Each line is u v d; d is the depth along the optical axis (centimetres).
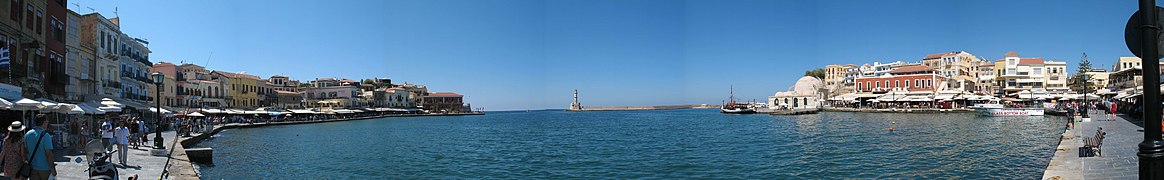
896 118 8788
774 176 2428
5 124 2938
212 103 10775
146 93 7025
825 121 8225
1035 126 5569
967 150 3216
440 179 2500
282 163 3080
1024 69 13850
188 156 2822
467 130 7281
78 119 3228
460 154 3562
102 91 5169
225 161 3167
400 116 15800
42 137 1197
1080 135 2931
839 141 4094
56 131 2559
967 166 2548
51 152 1202
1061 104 10575
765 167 2694
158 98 2955
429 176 2594
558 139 5031
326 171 2755
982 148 3316
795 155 3161
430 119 13800
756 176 2444
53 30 3850
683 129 6681
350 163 3080
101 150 1656
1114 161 1839
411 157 3391
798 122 8100
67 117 3397
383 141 4925
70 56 4272
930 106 12244
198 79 10894
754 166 2736
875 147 3531
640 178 2459
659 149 3709
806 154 3203
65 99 4059
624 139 4853
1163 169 639
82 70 4647
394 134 6216
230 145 4441
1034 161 2652
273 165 2984
